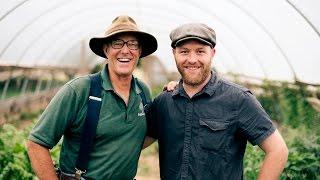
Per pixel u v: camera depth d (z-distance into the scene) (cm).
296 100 955
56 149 702
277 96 1085
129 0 1251
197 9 1187
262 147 332
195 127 335
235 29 1173
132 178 362
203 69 337
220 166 330
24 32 1227
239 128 334
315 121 878
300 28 915
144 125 361
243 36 1175
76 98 333
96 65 2409
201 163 330
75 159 343
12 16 1062
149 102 375
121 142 344
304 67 997
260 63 1199
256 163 703
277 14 926
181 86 348
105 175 339
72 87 334
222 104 335
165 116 351
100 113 336
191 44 334
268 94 1120
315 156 659
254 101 334
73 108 334
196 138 333
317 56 939
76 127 341
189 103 339
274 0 860
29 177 621
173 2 1220
